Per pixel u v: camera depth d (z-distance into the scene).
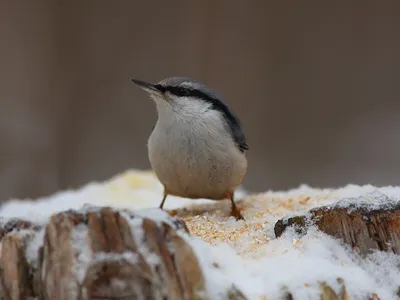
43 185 13.48
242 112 15.12
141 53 15.12
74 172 13.92
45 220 3.90
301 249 3.90
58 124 14.19
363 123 15.07
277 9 15.73
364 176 13.65
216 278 3.45
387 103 15.25
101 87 14.78
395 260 3.88
